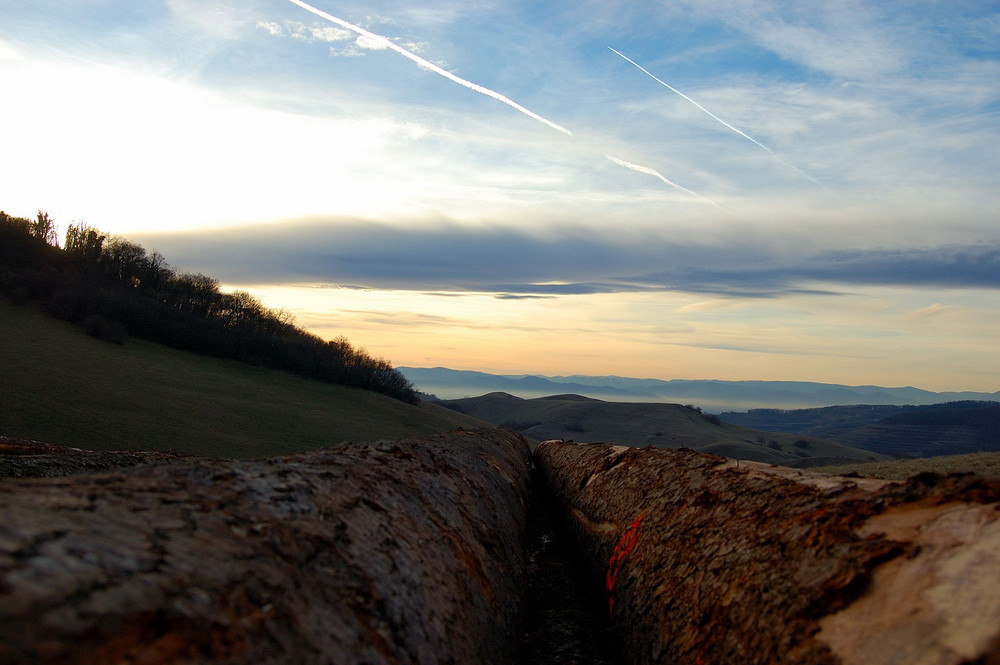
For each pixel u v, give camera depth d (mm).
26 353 47438
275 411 52531
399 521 3551
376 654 2348
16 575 1517
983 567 2209
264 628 1939
